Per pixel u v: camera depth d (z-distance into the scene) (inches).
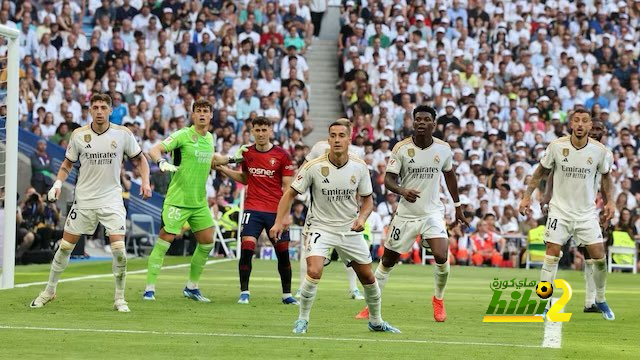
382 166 1910.7
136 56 2097.7
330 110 2239.2
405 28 2274.9
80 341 612.7
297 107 2106.3
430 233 784.9
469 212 1888.5
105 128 804.6
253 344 614.5
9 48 1004.6
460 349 613.9
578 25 2349.9
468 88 2190.0
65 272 1289.4
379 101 2119.8
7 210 1000.9
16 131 1007.6
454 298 1021.2
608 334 722.2
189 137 916.6
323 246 679.7
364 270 687.7
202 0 2215.8
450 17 2298.2
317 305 900.0
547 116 2174.0
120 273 800.9
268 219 917.8
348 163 679.7
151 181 1834.4
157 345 601.0
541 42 2300.7
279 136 2030.0
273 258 1859.0
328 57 2313.0
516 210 1956.2
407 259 1823.3
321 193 681.0
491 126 2106.3
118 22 2142.0
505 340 668.1
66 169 810.2
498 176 1979.6
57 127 1921.8
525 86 2233.0
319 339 645.3
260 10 2214.6
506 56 2251.5
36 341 609.9
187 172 912.9
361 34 2222.0
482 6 2326.5
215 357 560.1
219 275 1300.4
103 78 2047.2
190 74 2079.2
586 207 847.7
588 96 2235.5
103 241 1726.1
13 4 2060.8
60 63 2043.6
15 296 907.4
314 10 2380.7
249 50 2148.1
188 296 928.9
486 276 1455.5
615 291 1218.6
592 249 840.3
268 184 919.7
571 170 845.8
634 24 2385.6
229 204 1860.2
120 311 794.8
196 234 925.8
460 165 1989.4
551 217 853.2
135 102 2017.7
